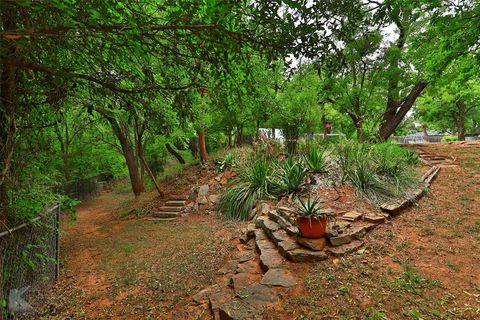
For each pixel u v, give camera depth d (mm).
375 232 3674
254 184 6234
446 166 7082
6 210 2223
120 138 9969
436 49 6672
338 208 4348
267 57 1670
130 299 3209
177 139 10195
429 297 2400
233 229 5145
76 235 6637
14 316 2570
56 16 1290
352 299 2404
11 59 1507
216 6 1290
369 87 9961
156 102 2553
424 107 17688
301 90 8836
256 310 2303
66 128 8320
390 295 2436
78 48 1632
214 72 1846
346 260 3012
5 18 1490
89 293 3469
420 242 3383
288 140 7773
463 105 16984
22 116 2090
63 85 1965
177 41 1648
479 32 5117
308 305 2350
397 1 1925
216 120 9938
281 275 2816
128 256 4660
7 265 2451
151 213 7801
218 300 2680
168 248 4754
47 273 3443
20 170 2270
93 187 12992
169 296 3129
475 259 2963
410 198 4594
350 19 1574
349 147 6453
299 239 3320
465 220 3887
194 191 8211
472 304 2301
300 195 5074
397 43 9438
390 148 7254
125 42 1475
